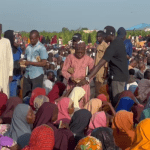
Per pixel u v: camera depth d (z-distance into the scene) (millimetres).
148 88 6766
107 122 4789
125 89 6449
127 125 4285
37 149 3615
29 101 6668
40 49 7238
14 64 8172
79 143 3639
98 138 3967
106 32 5852
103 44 8734
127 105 5621
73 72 6348
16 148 3953
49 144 3654
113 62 5848
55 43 30219
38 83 7262
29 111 4324
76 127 4520
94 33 38969
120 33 7793
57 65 12703
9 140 3936
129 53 9289
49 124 4324
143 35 41781
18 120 4328
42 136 3641
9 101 5523
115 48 5746
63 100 5203
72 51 12336
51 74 8531
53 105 4508
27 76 7297
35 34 7168
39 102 5480
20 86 8266
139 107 5418
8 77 7012
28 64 7102
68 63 6504
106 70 6770
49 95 6922
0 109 5508
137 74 9508
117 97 5926
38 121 4426
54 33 39219
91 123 4727
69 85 6449
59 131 4195
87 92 6324
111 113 5688
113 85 5938
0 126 4684
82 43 6352
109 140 3967
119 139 4336
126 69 5875
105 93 6672
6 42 6848
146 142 3342
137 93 6836
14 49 8219
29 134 4328
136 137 3441
